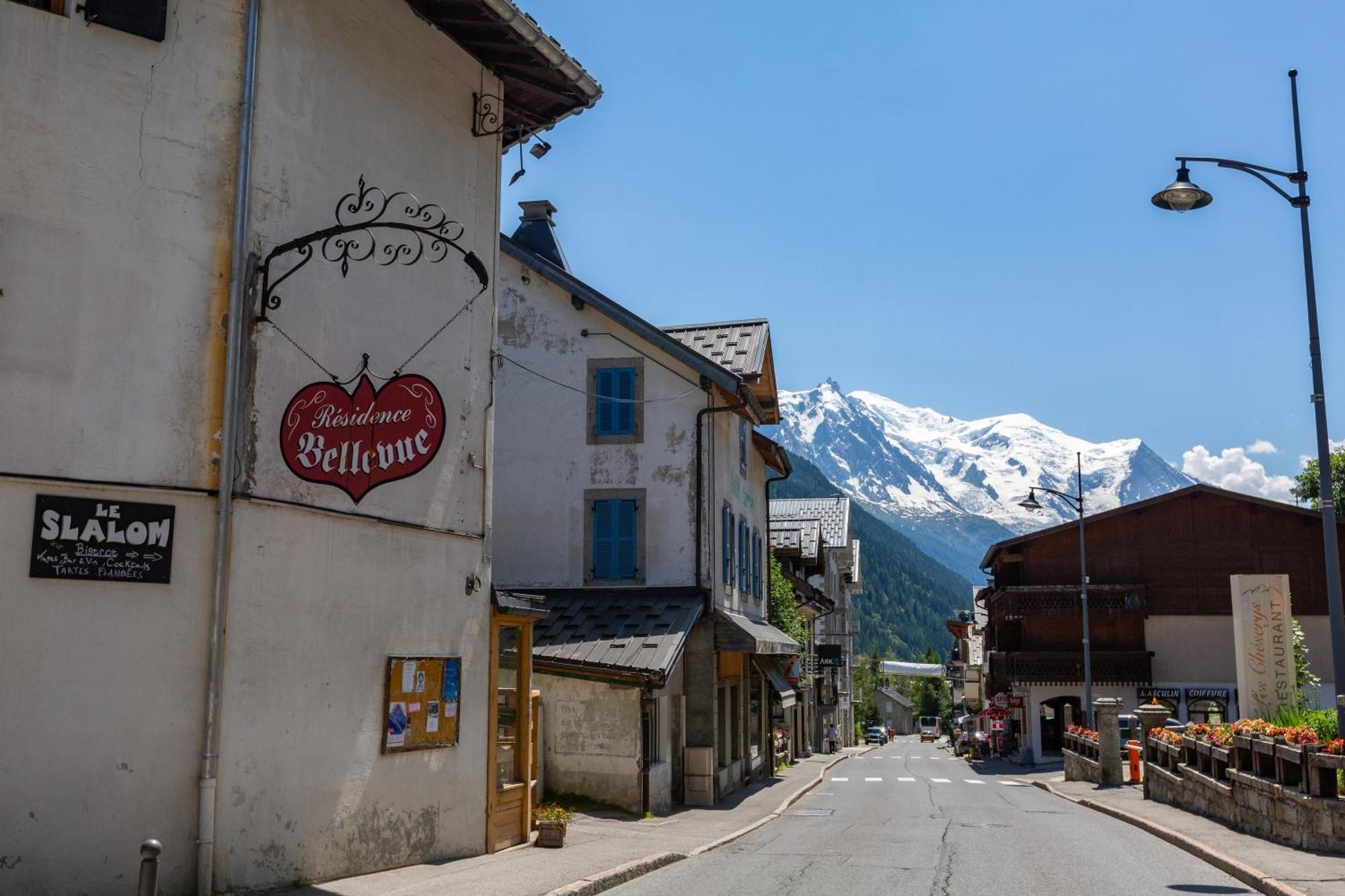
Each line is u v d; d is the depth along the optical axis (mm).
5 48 9430
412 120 12945
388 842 11969
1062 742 52000
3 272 9180
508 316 25703
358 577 11695
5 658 8859
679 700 23844
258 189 10727
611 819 19484
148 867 6969
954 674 102625
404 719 12266
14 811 8797
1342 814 13250
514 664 15008
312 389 11211
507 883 11352
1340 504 48469
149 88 10094
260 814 10305
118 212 9805
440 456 13094
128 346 9742
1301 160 15562
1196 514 48750
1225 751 17344
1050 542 49750
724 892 12047
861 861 14859
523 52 13742
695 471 24625
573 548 24750
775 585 38031
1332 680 46719
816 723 59000
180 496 9898
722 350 27984
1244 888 12133
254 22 10727
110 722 9320
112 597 9453
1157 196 15977
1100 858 14930
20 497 9070
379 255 12289
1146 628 48500
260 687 10383
